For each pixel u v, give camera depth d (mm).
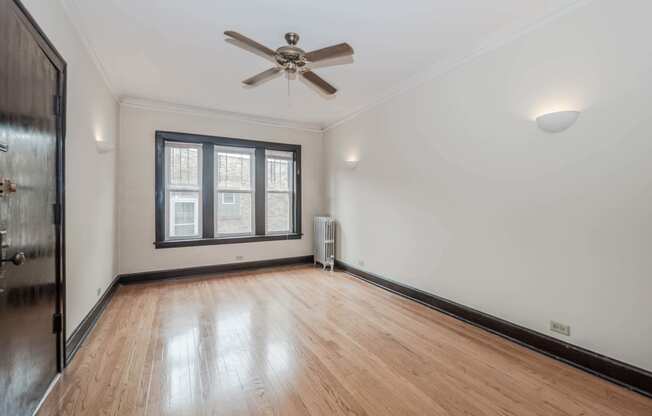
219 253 4633
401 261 3641
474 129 2742
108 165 3369
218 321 2820
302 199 5320
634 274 1813
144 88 3656
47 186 1763
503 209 2514
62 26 2010
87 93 2582
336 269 4930
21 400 1449
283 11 2205
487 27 2416
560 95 2129
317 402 1695
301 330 2643
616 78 1863
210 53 2814
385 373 1990
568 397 1743
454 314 2938
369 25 2385
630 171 1820
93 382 1853
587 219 2008
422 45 2689
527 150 2336
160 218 4207
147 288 3836
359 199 4453
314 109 4457
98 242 2918
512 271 2455
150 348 2293
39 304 1657
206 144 4566
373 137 4133
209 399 1713
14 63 1374
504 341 2441
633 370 1803
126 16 2246
